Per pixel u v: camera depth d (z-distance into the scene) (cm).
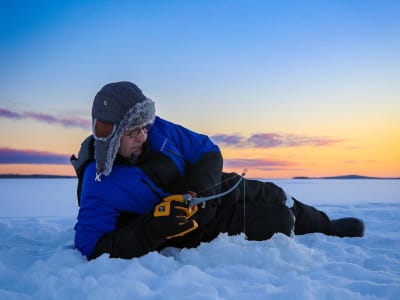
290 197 286
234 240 233
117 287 170
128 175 223
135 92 211
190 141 247
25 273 201
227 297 166
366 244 281
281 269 209
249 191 258
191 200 213
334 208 519
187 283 176
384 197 898
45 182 1848
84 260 218
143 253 212
